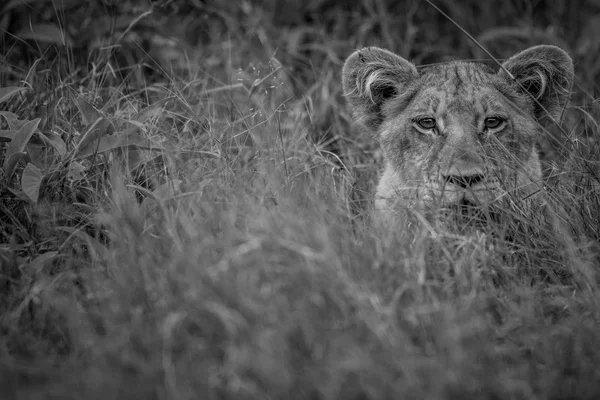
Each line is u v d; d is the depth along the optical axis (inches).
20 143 355.3
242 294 268.5
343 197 363.3
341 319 275.4
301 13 617.0
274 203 346.6
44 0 510.9
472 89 408.5
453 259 317.4
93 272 305.1
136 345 265.3
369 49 446.0
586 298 301.9
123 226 319.6
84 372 256.8
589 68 567.5
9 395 254.8
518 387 255.9
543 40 593.0
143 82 481.1
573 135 420.5
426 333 277.3
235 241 297.7
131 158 382.3
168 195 340.5
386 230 328.2
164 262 296.7
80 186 367.2
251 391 247.6
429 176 389.7
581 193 375.9
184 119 434.6
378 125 450.0
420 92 423.5
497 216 364.8
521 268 331.6
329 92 534.6
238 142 411.5
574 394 258.1
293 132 444.5
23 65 495.8
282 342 257.4
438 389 244.7
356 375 251.3
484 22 625.0
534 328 286.0
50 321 291.7
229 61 510.0
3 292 308.7
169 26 547.8
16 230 346.9
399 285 293.7
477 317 283.6
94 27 516.1
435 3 631.8
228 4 600.7
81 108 390.6
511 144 404.5
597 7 627.5
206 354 264.2
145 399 247.8
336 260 283.1
